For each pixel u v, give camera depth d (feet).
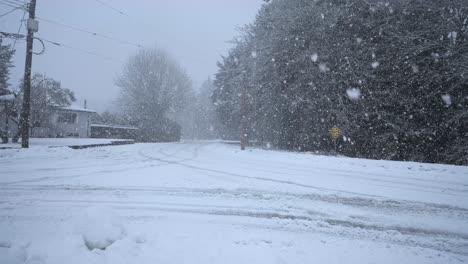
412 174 32.94
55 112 96.17
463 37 55.26
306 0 72.38
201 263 10.75
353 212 17.88
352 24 66.59
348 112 63.00
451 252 12.83
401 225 15.88
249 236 13.66
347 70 63.67
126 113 170.60
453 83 54.44
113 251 11.34
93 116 143.02
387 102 60.29
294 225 15.51
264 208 18.35
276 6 80.33
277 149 78.84
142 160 43.50
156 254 11.35
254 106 81.92
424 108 58.75
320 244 13.12
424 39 58.08
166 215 16.67
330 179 29.01
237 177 29.22
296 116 75.66
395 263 11.54
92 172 31.32
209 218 16.29
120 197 20.63
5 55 100.78
